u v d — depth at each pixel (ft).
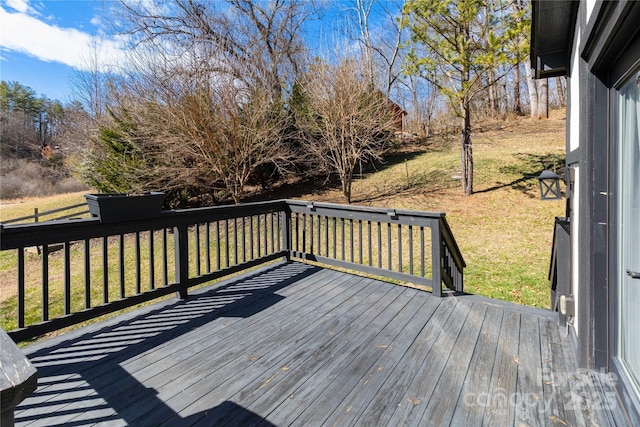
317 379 7.00
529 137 43.39
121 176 28.58
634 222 5.50
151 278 10.37
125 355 7.99
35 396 6.52
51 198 55.83
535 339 8.48
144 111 26.78
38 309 14.79
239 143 27.86
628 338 5.90
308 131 33.24
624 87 5.67
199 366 7.52
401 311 10.34
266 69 31.99
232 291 12.15
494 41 23.30
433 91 55.62
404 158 44.57
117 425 5.79
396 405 6.19
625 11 4.24
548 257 18.43
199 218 11.76
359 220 13.32
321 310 10.49
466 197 29.40
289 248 15.80
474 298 11.23
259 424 5.77
